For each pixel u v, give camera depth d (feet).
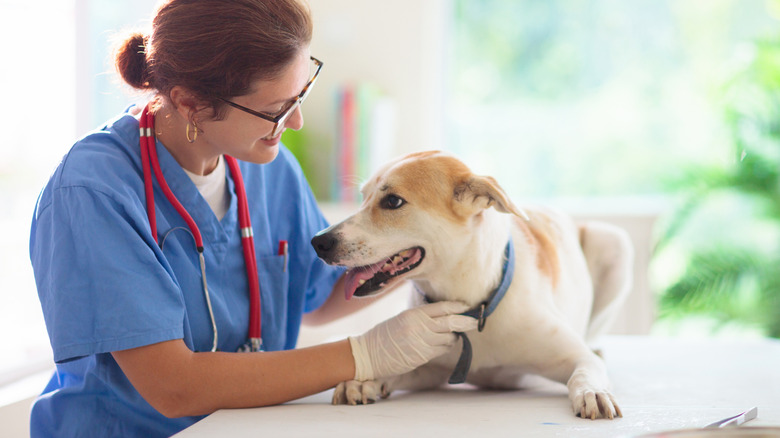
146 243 3.87
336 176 8.94
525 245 4.75
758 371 4.95
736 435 2.71
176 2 3.88
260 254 4.78
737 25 11.79
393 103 9.50
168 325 3.68
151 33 4.00
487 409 3.80
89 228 3.69
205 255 4.37
